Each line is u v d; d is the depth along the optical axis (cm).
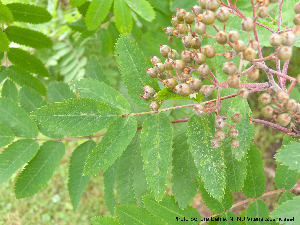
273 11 29
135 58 20
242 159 22
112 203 26
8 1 37
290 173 23
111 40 35
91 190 70
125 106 20
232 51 17
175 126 29
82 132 19
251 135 19
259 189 23
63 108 19
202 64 17
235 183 22
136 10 22
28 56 30
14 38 29
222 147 20
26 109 26
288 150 18
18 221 70
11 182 72
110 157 19
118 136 19
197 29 17
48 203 71
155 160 19
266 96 17
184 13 20
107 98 20
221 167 19
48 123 19
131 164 25
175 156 23
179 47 31
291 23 24
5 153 24
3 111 24
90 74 26
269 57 16
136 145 25
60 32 48
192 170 22
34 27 46
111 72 49
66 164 73
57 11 49
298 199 17
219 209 24
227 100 23
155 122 19
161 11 31
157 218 23
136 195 24
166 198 23
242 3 27
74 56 49
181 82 19
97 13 23
